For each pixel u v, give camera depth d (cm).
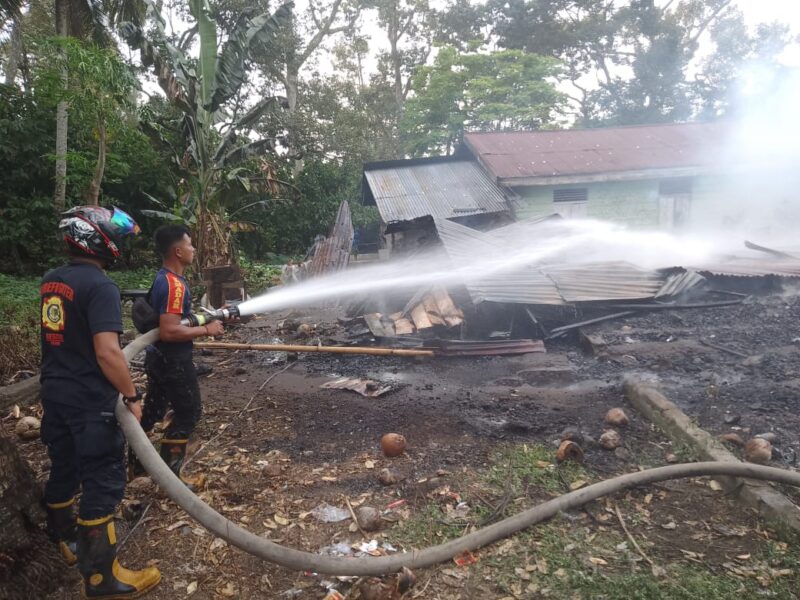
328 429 423
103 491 236
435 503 312
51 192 1438
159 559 268
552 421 423
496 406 459
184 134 1170
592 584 240
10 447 245
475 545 266
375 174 1523
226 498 322
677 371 516
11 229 1309
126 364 234
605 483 304
